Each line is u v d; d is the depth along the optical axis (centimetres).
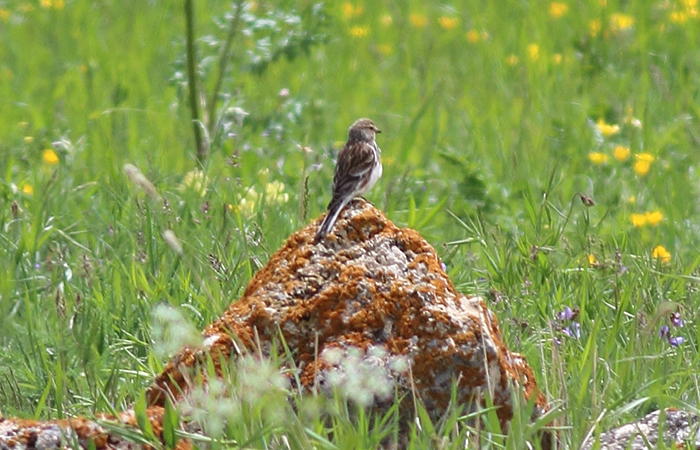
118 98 1955
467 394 802
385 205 1348
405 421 800
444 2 2642
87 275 1095
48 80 2205
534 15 2397
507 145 1716
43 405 865
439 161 1686
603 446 809
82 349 941
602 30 2233
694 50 2162
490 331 827
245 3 1700
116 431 725
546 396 827
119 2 2639
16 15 2639
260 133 1753
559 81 2056
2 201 1391
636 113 1864
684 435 821
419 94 2058
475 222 1366
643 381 902
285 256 877
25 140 1772
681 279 1100
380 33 2459
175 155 1711
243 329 838
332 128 1891
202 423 755
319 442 731
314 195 1440
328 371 798
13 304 1116
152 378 908
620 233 1302
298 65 2198
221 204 1316
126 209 1286
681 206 1463
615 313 1009
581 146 1705
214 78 2028
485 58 2209
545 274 1121
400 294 830
